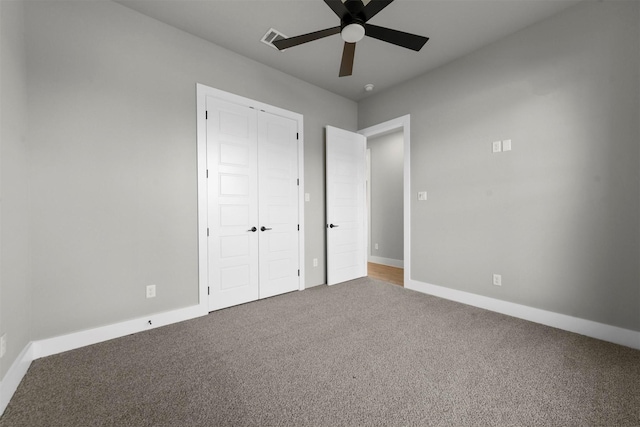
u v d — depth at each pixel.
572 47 2.23
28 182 1.84
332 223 3.73
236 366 1.76
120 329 2.20
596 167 2.13
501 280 2.68
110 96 2.16
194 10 2.28
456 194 3.02
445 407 1.38
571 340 2.10
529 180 2.48
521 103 2.53
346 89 3.79
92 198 2.08
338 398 1.46
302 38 1.91
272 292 3.22
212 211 2.73
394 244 5.15
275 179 3.25
